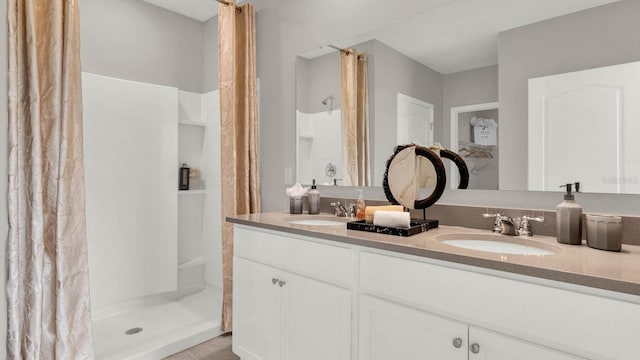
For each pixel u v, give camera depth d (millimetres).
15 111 1439
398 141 1771
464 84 1570
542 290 895
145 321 2355
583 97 1286
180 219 2924
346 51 1978
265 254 1672
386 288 1217
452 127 1608
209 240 2982
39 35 1581
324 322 1408
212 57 2973
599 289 814
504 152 1474
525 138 1419
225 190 2252
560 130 1338
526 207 1430
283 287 1578
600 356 813
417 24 1704
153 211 2643
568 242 1178
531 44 1398
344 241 1322
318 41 2107
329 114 2062
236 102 2336
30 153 1503
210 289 2975
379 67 1842
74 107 1637
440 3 1627
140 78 2682
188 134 2994
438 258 1067
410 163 1654
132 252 2547
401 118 1762
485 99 1516
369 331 1261
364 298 1274
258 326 1707
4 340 1439
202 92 3047
